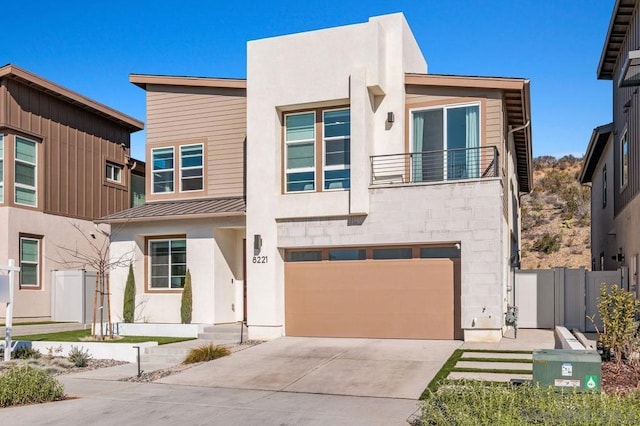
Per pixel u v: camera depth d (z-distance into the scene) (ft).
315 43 55.31
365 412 31.58
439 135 54.75
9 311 51.16
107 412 32.83
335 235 53.62
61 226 74.79
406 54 57.26
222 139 65.77
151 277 65.36
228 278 63.00
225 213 58.70
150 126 69.10
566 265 138.62
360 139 52.54
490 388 28.17
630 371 36.14
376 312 52.95
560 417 23.31
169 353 50.88
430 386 36.06
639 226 52.16
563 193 169.37
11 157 68.08
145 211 65.00
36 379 36.24
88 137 80.89
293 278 55.98
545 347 46.32
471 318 49.01
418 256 52.08
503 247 52.80
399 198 51.65
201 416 31.55
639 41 53.42
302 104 55.52
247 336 55.77
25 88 70.74
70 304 71.20
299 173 56.34
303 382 39.37
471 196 49.49
